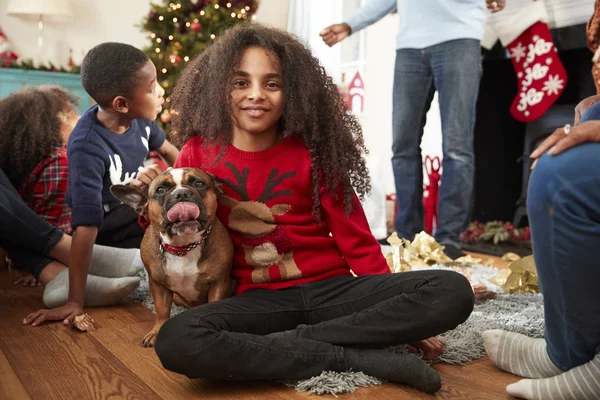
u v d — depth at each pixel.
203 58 1.32
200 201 1.15
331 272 1.25
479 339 1.30
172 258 1.22
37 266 1.68
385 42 4.34
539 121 2.99
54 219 2.01
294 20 4.84
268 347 1.04
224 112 1.25
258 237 1.24
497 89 3.32
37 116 2.01
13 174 2.01
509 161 3.39
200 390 1.05
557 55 2.78
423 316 1.07
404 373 1.05
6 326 1.42
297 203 1.25
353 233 1.25
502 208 3.39
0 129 1.99
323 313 1.17
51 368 1.14
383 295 1.14
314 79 1.26
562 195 0.85
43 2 4.06
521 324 1.39
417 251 2.27
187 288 1.26
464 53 2.39
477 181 3.32
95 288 1.58
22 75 3.68
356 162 1.30
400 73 2.59
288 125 1.25
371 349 1.11
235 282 1.28
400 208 2.71
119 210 1.85
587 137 0.86
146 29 3.65
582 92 2.95
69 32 4.45
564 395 0.93
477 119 3.29
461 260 2.35
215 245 1.22
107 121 1.69
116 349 1.26
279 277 1.22
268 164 1.25
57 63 4.43
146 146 1.86
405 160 2.66
